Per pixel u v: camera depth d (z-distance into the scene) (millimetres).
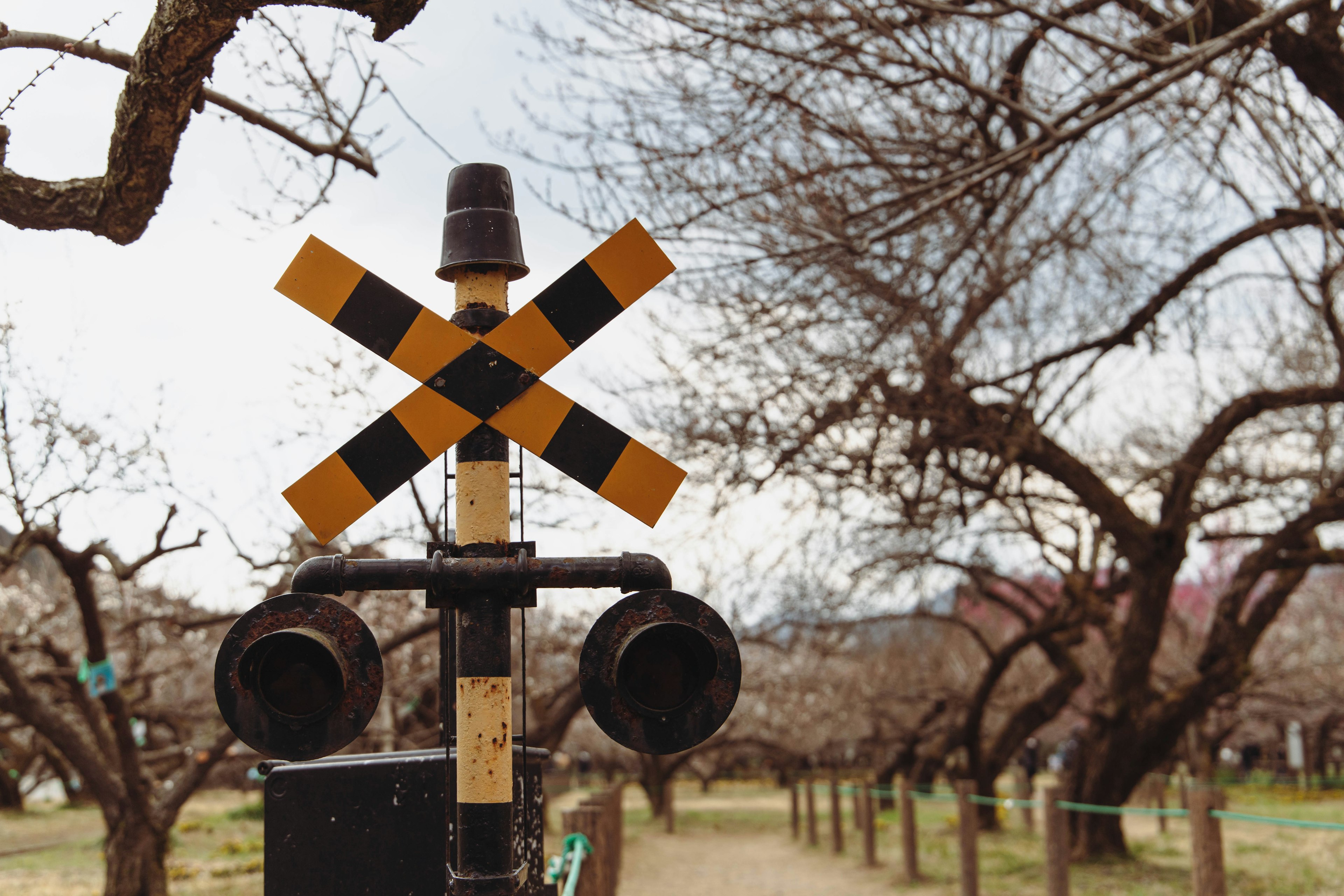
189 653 16750
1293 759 35750
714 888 13461
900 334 9688
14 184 4191
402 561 2570
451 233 2834
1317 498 11648
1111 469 13500
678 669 2494
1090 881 11453
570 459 2697
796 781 21062
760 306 8875
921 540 14062
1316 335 11438
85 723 16625
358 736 2439
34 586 21188
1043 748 36906
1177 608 28266
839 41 7199
